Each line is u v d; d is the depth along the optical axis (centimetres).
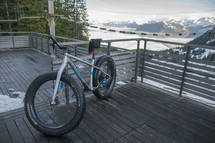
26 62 573
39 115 185
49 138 158
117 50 305
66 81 156
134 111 219
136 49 322
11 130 167
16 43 834
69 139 158
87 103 236
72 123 153
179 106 239
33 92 157
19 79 403
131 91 287
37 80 156
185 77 266
